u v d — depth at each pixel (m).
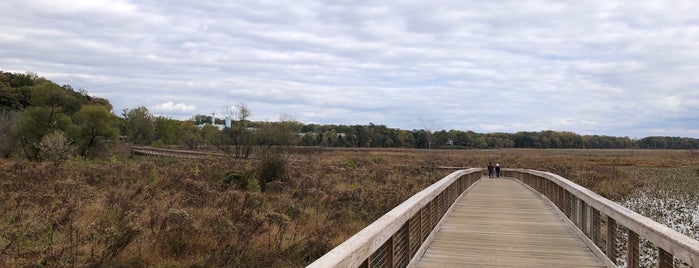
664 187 32.06
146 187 17.62
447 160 59.00
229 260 9.29
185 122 109.00
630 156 85.88
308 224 13.16
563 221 11.60
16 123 48.72
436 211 10.12
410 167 39.62
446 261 7.36
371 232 4.42
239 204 14.79
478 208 14.41
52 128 47.69
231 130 50.88
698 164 60.50
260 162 24.23
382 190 18.98
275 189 20.80
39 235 9.99
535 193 20.12
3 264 8.09
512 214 12.95
